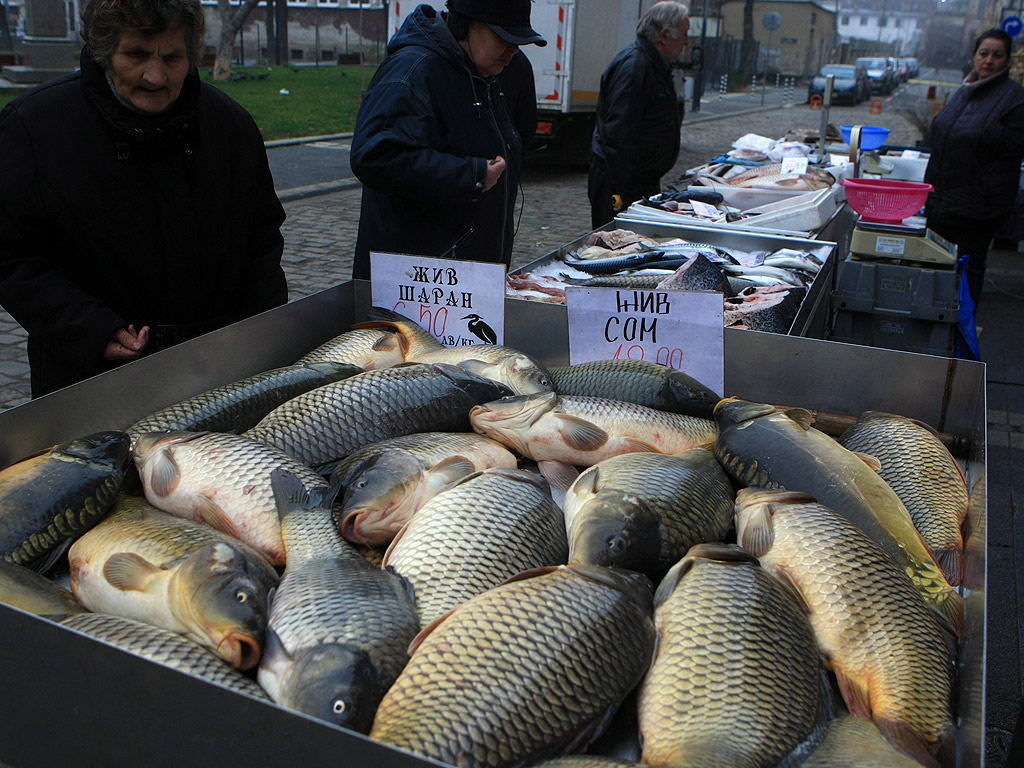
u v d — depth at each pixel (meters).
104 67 2.24
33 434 1.81
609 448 2.00
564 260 4.33
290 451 1.92
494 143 3.60
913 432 2.08
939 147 6.64
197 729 1.07
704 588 1.41
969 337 4.81
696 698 1.25
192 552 1.47
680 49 6.42
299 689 1.19
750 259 4.43
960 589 1.71
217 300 2.81
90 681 1.13
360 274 3.75
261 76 30.33
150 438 1.81
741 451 1.92
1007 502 4.43
